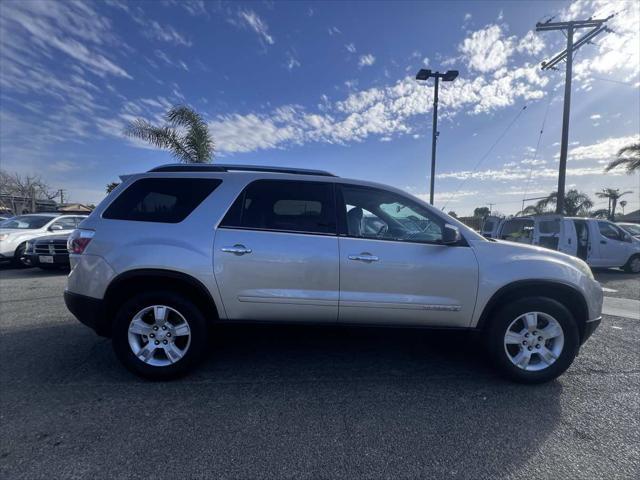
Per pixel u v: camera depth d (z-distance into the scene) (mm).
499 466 2260
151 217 3330
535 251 3465
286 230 3314
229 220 3309
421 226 3467
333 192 3471
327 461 2287
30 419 2688
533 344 3330
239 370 3545
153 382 3275
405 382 3340
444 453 2375
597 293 3428
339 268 3260
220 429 2598
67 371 3484
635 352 4133
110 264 3189
